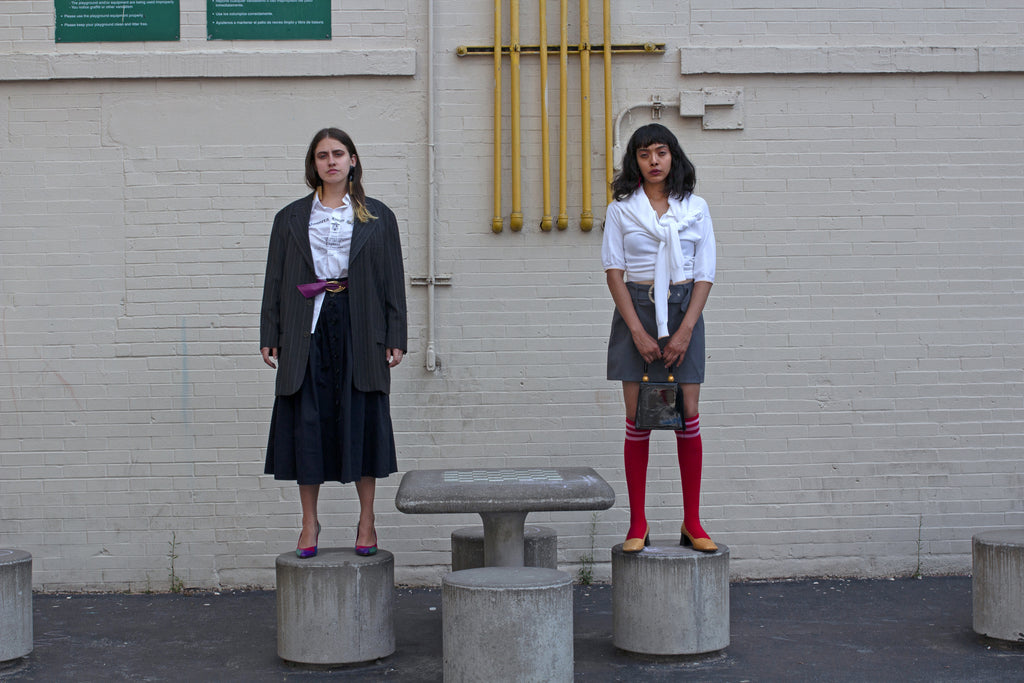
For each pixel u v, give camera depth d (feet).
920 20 20.90
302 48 20.63
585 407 20.61
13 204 20.42
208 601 19.70
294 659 15.12
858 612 18.22
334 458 15.19
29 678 14.94
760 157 20.79
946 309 20.88
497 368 20.62
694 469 15.67
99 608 19.20
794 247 20.77
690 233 15.34
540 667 12.99
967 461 20.85
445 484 14.23
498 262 20.63
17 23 20.48
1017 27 20.86
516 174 20.45
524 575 13.57
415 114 20.66
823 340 20.77
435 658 15.70
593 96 20.71
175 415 20.45
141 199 20.47
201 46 20.54
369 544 15.69
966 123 20.89
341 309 15.19
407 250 20.62
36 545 20.38
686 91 20.67
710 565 15.30
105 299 20.43
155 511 20.44
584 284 20.63
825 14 20.85
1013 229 20.86
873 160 20.86
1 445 20.38
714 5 20.83
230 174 20.49
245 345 20.48
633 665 15.21
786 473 20.76
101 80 20.44
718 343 20.75
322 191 15.70
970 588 19.85
